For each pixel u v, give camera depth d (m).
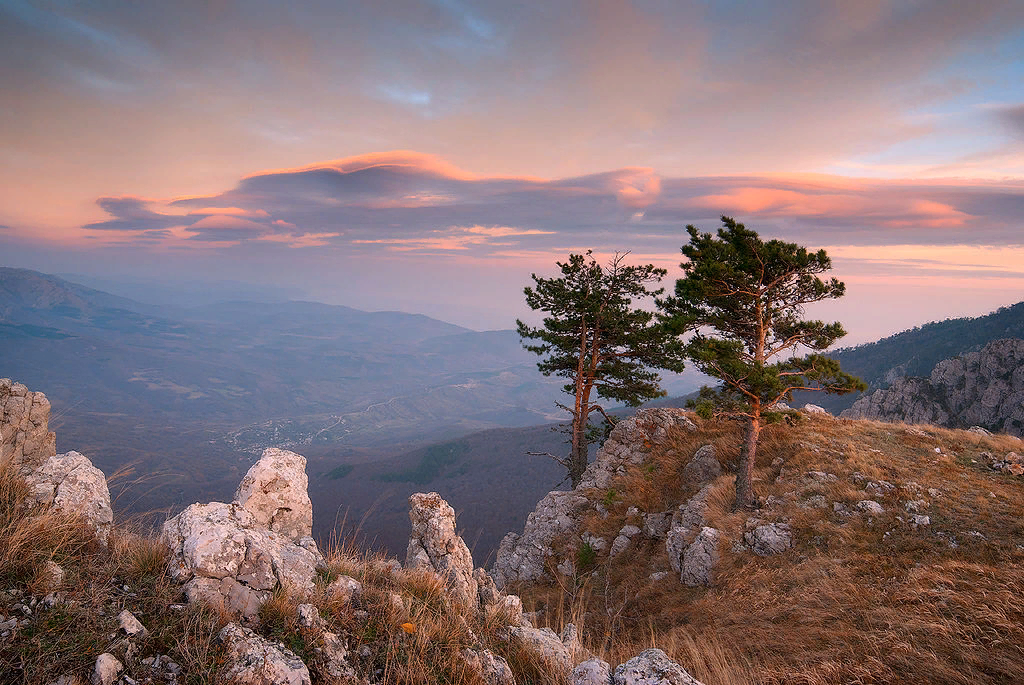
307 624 4.36
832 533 15.04
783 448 21.59
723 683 8.32
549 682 4.97
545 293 26.39
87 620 3.66
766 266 18.33
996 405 113.56
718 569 15.66
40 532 4.41
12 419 6.75
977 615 9.55
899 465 18.31
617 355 26.67
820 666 9.05
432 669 4.33
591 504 24.03
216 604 4.29
